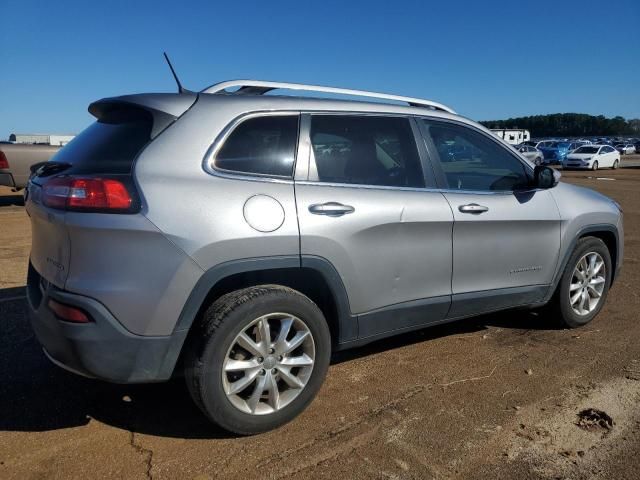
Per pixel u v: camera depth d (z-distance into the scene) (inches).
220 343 114.7
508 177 171.6
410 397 141.7
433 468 112.2
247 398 122.1
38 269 124.8
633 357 168.2
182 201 112.7
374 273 137.0
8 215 455.8
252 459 114.6
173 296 111.1
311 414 132.8
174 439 122.0
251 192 120.4
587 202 189.9
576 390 146.2
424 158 152.3
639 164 1624.0
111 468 111.0
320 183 131.3
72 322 108.7
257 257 118.6
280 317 122.9
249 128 125.9
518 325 196.7
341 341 137.1
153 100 123.8
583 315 192.9
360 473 110.3
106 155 119.3
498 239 162.2
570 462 114.7
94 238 108.1
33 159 478.3
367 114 144.7
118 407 136.3
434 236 147.3
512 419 131.3
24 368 157.5
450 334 187.3
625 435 124.7
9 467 111.0
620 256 205.0
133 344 110.3
